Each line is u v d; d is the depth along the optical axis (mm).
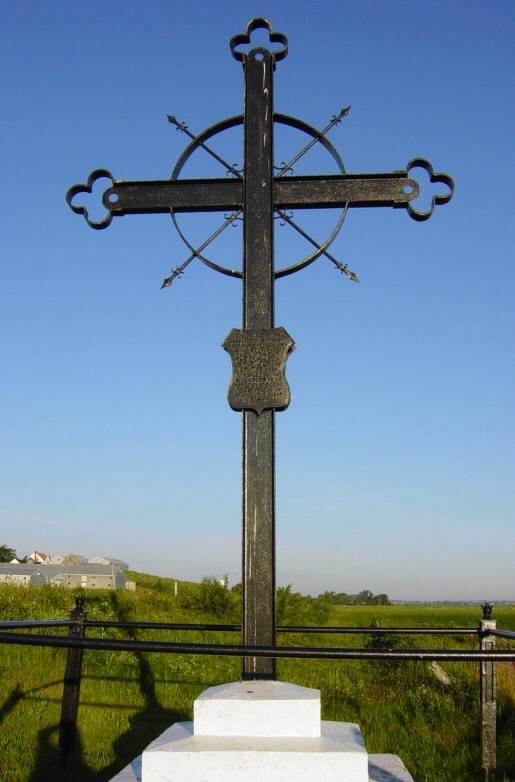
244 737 3184
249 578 3777
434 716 7340
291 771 2965
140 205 4527
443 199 4461
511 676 7996
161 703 7699
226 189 4484
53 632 9570
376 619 20031
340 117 4453
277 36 4547
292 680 8805
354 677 8969
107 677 8484
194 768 2986
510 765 5754
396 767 3779
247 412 3971
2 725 6516
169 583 37438
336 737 3227
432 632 5703
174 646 2799
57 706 7176
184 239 4461
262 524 3830
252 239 4312
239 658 9430
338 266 4371
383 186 4465
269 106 4492
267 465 3896
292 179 4465
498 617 29125
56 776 5500
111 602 14203
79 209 4570
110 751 6090
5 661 8547
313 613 18484
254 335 4059
